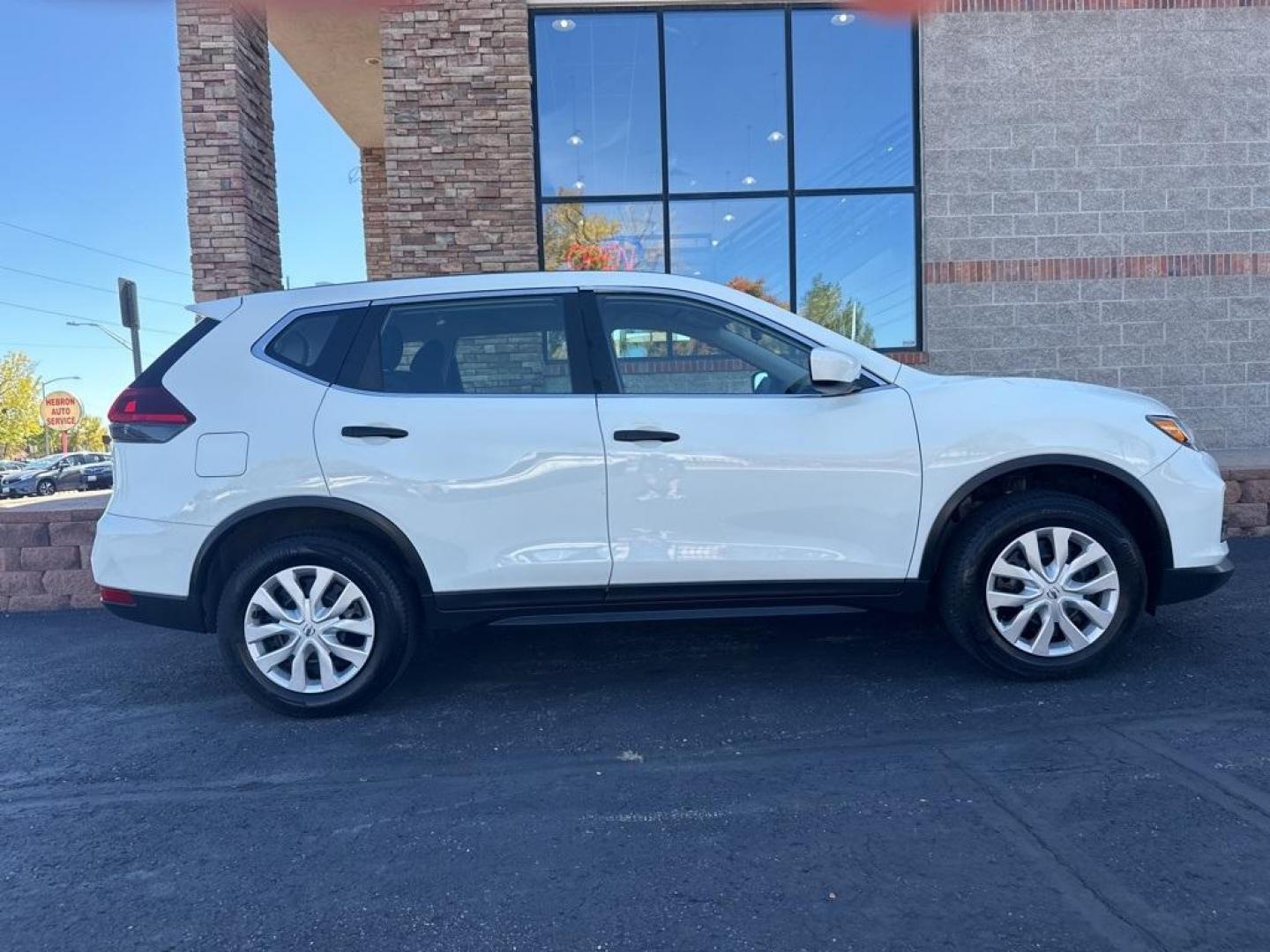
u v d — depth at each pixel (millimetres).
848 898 2617
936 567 4191
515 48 9227
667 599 4105
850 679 4410
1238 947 2336
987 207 9766
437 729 3990
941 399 4160
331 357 4129
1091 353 9883
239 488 3986
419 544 4016
